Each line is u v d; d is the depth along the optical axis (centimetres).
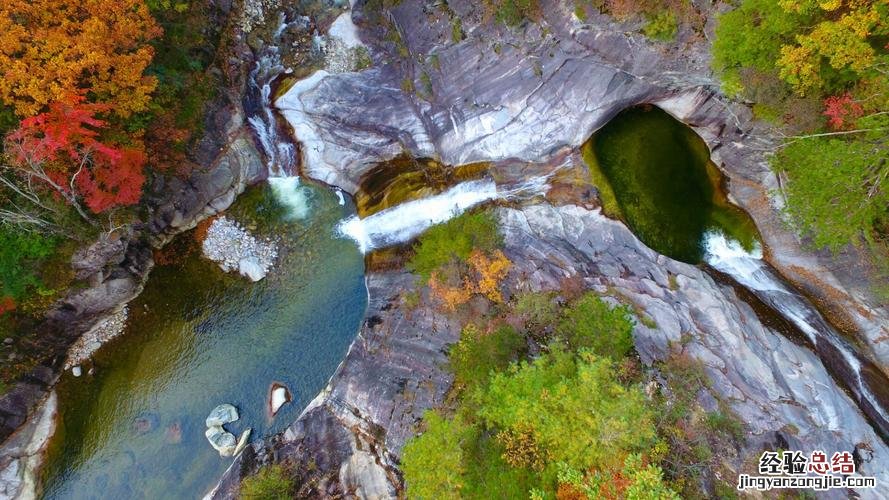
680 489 1430
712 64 1852
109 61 1847
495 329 1930
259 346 2408
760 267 2122
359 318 2450
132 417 2269
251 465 2108
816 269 1980
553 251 2173
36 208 1953
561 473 1322
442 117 2486
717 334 1848
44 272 2062
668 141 2281
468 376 1852
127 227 2234
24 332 2103
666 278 2020
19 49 1681
